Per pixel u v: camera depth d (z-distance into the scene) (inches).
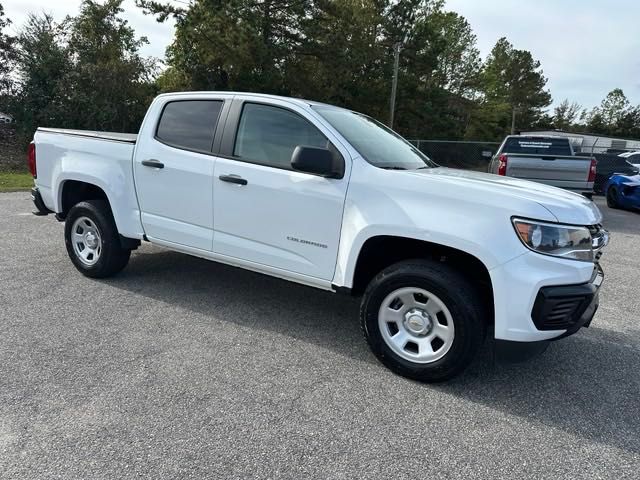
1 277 198.2
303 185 143.3
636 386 135.0
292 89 1066.1
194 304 179.5
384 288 132.4
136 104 944.9
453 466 98.0
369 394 123.6
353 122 163.8
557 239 117.6
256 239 155.0
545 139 443.5
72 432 102.0
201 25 864.3
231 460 96.0
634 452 105.2
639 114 3070.9
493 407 121.0
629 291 226.2
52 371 126.3
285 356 142.2
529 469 98.1
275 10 965.8
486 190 123.9
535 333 118.3
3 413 107.4
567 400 126.0
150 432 103.3
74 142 195.6
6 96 883.4
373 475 94.0
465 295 122.3
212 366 133.5
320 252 143.1
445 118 1512.1
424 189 127.9
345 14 1041.5
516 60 2751.0
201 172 162.9
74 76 887.7
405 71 1409.9
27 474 89.3
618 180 530.9
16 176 589.0
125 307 173.2
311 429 107.4
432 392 126.6
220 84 1016.9
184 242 171.8
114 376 125.3
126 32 975.0
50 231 282.0
